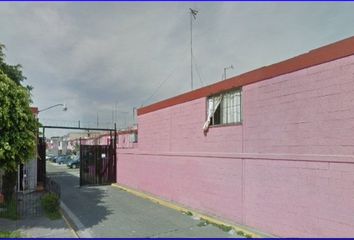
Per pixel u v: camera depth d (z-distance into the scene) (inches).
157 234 390.0
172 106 597.3
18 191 729.0
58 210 506.6
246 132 411.8
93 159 894.4
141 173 731.4
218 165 462.6
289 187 346.6
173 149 588.4
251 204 399.9
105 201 616.7
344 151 293.4
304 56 335.6
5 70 507.8
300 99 338.6
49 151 3607.3
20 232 393.1
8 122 370.3
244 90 418.0
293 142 344.5
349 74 291.7
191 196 526.0
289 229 344.5
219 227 414.0
